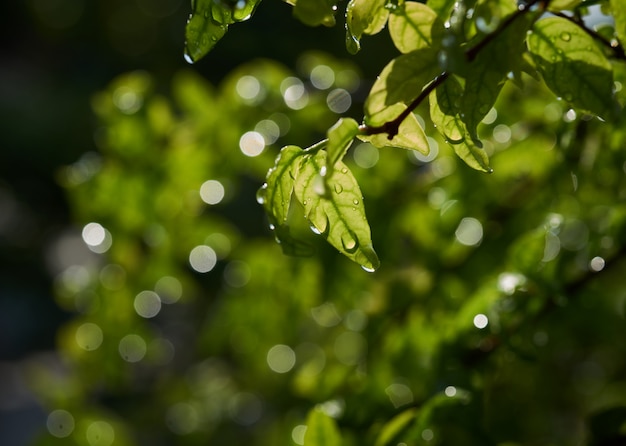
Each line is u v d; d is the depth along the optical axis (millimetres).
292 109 1136
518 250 832
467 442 781
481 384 823
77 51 4059
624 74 780
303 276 1137
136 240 1218
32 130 3910
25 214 4191
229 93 1146
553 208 935
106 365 1231
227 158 1153
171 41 3592
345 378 949
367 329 1008
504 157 953
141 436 1695
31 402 3533
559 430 1275
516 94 965
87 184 1168
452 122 639
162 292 1240
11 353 4242
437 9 633
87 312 1239
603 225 872
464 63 595
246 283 1216
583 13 703
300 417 1052
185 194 1179
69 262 4148
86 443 1163
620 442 793
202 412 1571
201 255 1240
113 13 3861
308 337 1436
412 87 625
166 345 1463
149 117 1155
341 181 633
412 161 1064
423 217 1047
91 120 3867
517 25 618
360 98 1172
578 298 922
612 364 1404
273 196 642
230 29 2348
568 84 632
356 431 831
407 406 827
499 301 823
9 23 4562
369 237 633
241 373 1576
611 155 824
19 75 4359
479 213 1004
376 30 637
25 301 4441
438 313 962
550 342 1022
